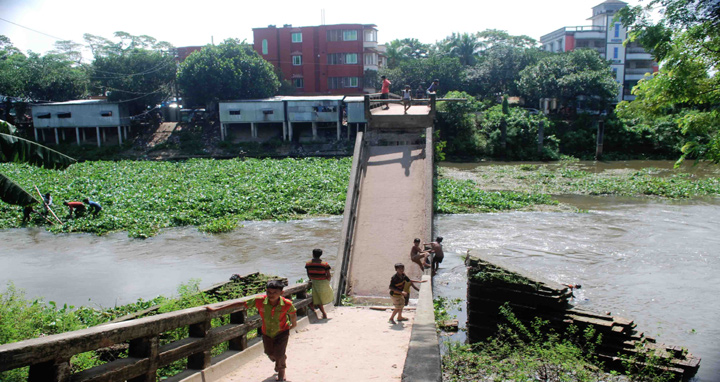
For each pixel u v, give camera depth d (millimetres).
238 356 6520
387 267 13219
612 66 69000
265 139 54000
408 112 19797
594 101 53062
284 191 30609
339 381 5695
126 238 22594
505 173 41031
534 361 9594
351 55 64188
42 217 25219
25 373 5855
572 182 36062
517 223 24281
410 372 4340
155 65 54562
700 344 11461
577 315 11219
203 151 51594
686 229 22672
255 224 25172
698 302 14102
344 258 13133
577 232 22406
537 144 51906
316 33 64750
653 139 51469
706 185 33656
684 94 10836
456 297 14961
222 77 52375
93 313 11648
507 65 62750
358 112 50812
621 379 9875
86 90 60719
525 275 11594
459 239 21469
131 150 52688
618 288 15305
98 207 25781
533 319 11438
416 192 15555
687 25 10484
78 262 18922
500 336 11508
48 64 56625
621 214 26078
